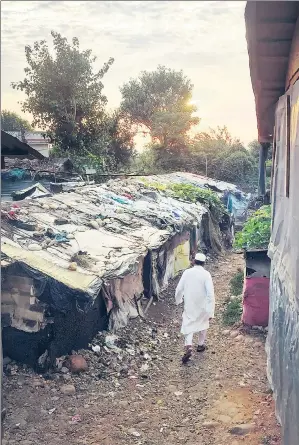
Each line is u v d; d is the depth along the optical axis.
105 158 16.88
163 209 12.52
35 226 8.09
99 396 6.04
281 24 4.29
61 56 13.84
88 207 10.82
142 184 15.16
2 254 6.41
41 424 5.32
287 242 4.56
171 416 5.59
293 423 3.71
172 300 10.46
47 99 14.29
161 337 8.32
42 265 6.41
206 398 6.00
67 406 5.75
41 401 5.80
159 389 6.32
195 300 7.27
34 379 6.26
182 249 12.59
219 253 16.02
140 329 8.43
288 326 4.20
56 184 15.52
